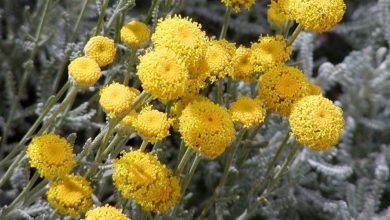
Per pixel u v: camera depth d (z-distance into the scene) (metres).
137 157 0.25
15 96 0.38
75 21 0.41
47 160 0.25
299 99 0.27
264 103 0.27
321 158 0.40
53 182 0.25
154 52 0.24
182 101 0.26
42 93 0.38
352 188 0.40
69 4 0.41
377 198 0.40
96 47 0.27
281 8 0.27
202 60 0.26
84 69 0.25
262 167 0.38
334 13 0.27
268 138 0.39
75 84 0.26
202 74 0.26
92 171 0.27
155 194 0.25
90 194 0.25
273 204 0.37
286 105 0.27
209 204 0.32
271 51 0.28
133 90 0.27
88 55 0.27
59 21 0.41
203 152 0.25
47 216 0.29
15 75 0.41
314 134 0.26
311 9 0.27
